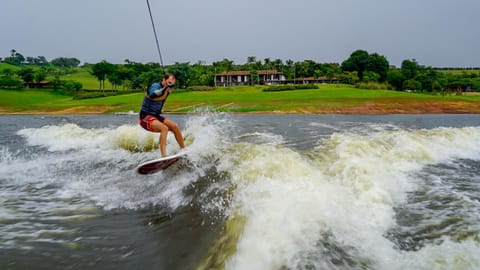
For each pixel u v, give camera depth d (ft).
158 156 23.79
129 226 13.03
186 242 11.66
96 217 13.94
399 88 282.36
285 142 28.17
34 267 10.01
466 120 65.62
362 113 95.50
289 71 365.81
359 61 354.74
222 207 14.24
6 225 13.00
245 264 10.09
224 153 21.57
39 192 17.24
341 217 12.56
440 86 264.31
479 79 301.84
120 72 304.91
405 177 17.89
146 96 20.27
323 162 19.88
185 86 310.86
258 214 12.58
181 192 16.49
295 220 12.07
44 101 194.29
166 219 13.65
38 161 24.07
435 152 23.45
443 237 11.18
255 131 37.78
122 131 29.30
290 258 10.19
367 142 24.27
